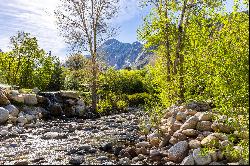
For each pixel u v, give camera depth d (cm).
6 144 1215
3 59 3075
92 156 991
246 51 795
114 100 2941
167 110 1382
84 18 2553
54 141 1271
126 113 2567
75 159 919
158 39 1725
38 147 1157
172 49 1742
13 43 3075
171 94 1514
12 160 974
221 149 856
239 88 796
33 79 3167
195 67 1108
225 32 871
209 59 916
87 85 2677
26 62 3130
